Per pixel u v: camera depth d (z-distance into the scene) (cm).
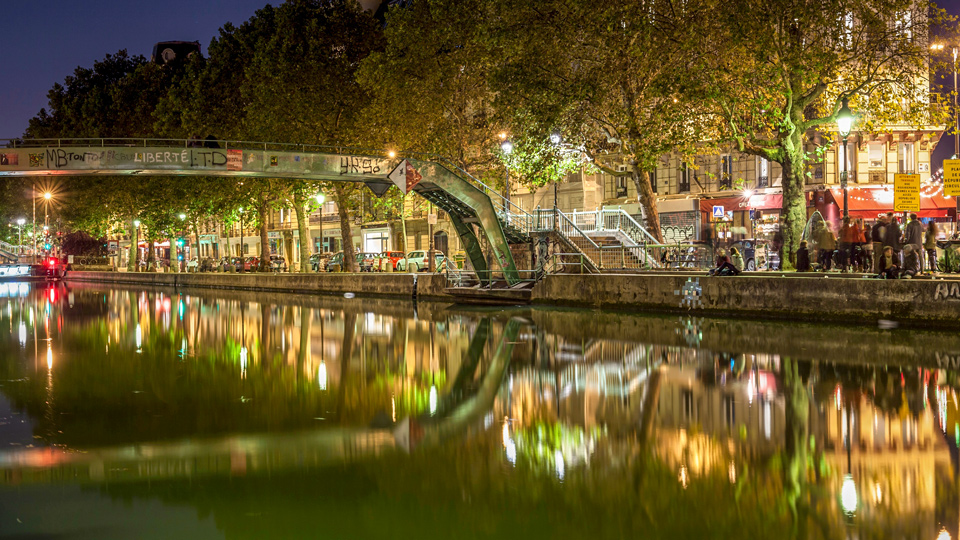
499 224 2762
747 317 1991
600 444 719
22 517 543
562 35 2805
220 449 721
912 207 2230
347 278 3722
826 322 1816
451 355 1398
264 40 4309
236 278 4697
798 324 1798
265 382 1107
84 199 6406
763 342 1474
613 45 2656
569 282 2566
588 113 2934
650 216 3047
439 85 3578
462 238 3011
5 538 504
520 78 2864
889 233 2039
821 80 2541
